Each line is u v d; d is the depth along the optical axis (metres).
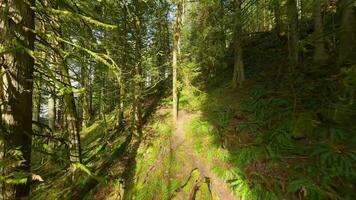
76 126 9.66
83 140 16.89
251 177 7.08
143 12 11.66
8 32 3.65
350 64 7.80
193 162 8.87
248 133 8.89
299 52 10.64
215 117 10.92
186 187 7.89
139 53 11.54
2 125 3.46
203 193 7.38
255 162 7.52
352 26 8.13
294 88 9.35
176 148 9.85
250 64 14.33
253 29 19.98
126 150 11.44
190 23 16.06
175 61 12.20
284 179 6.49
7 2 3.71
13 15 3.71
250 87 11.83
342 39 8.31
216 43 14.72
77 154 9.48
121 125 14.80
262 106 9.79
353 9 8.20
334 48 9.73
